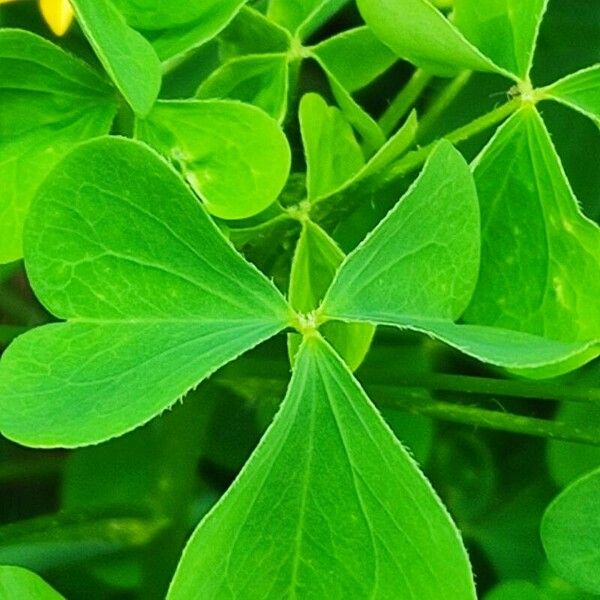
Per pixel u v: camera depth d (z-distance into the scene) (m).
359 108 0.10
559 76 0.14
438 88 0.13
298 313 0.09
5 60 0.10
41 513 0.14
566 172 0.13
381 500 0.09
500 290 0.10
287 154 0.09
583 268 0.10
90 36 0.09
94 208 0.09
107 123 0.10
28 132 0.10
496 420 0.11
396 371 0.11
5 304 0.14
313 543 0.09
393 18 0.10
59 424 0.08
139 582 0.13
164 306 0.09
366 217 0.11
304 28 0.10
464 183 0.09
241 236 0.10
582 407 0.12
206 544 0.08
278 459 0.09
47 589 0.09
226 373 0.12
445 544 0.09
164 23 0.10
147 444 0.13
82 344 0.09
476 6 0.10
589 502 0.09
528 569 0.13
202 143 0.09
